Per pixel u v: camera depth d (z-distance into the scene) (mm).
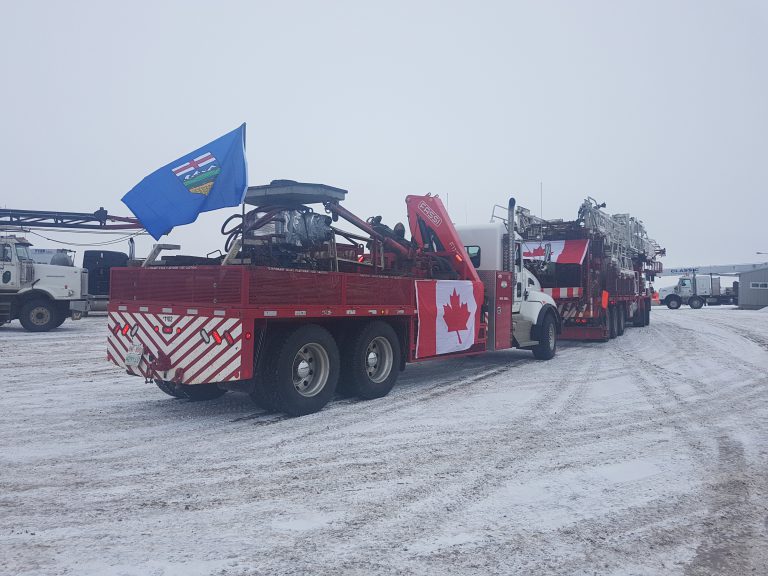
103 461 5262
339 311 7273
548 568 3311
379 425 6562
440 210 10133
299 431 6297
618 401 7949
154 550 3506
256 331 6539
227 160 6727
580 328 15773
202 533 3746
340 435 6141
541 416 7039
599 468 5078
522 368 11148
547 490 4539
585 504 4262
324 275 7094
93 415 7086
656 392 8617
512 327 11328
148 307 7004
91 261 24766
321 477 4828
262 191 7969
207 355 6426
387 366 8172
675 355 13281
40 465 5141
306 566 3314
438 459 5324
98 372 10539
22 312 18094
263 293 6332
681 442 5918
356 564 3340
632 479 4805
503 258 11461
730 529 3848
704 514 4090
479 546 3578
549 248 15414
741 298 46781
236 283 6191
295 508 4164
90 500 4312
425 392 8570
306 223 7918
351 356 7672
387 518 3992
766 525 3912
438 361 12219
